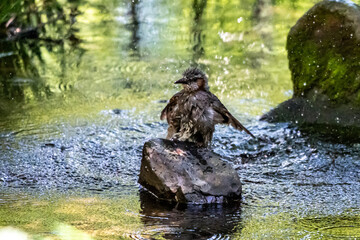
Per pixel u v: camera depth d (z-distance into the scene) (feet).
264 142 38.81
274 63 62.34
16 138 38.47
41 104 47.32
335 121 41.83
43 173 32.27
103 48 68.28
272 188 30.60
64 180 31.27
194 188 27.63
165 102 48.62
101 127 41.34
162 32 76.02
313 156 36.35
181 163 28.37
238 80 55.62
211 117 30.14
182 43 71.00
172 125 31.30
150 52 66.69
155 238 22.80
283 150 37.40
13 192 28.96
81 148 36.81
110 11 85.10
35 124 41.83
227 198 28.09
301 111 43.57
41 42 69.87
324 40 43.09
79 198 28.22
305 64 44.11
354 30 41.34
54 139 38.45
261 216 26.07
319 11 43.09
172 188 27.71
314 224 25.07
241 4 87.71
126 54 65.77
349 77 41.86
